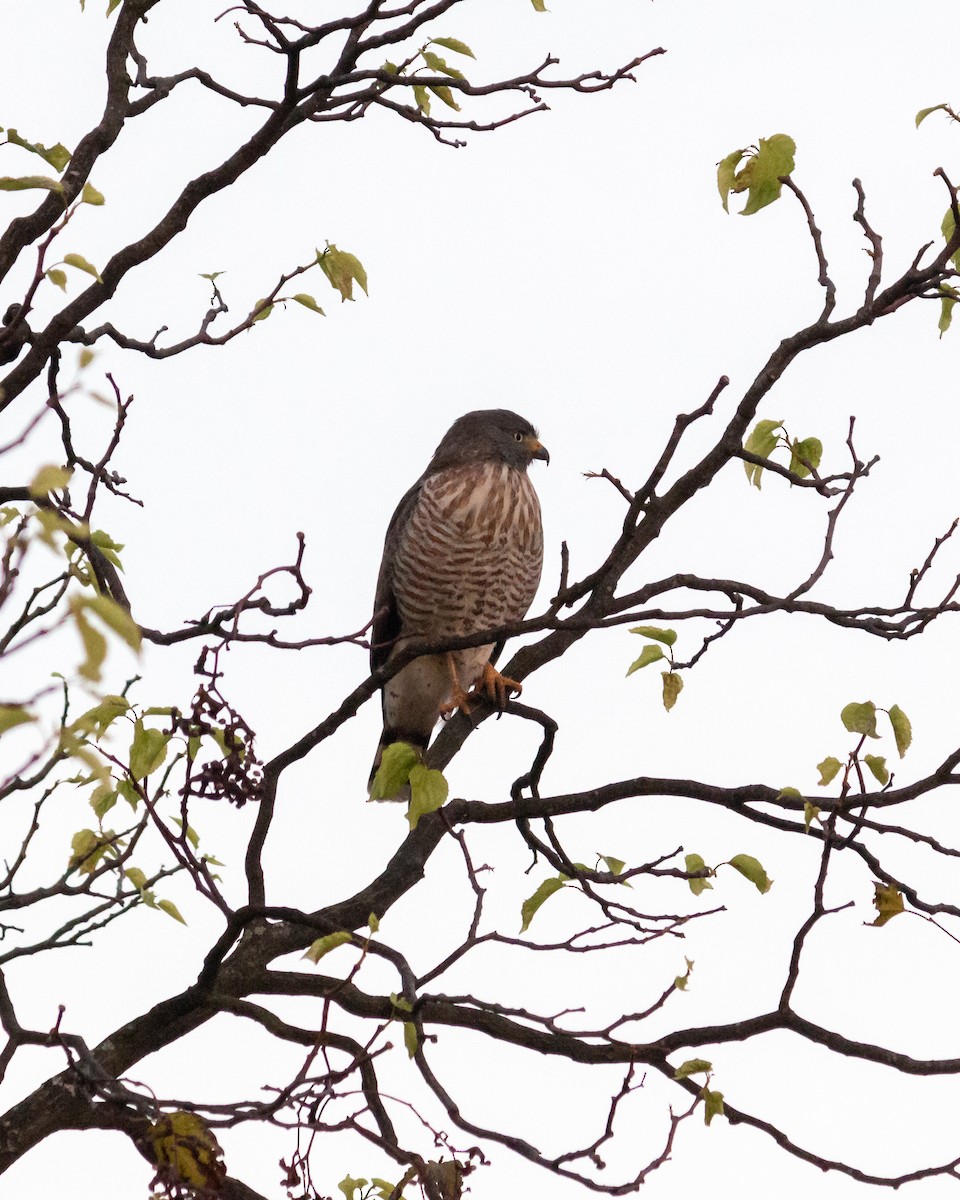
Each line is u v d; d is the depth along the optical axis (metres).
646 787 10.88
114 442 8.55
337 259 10.11
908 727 9.50
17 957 9.04
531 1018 8.20
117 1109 7.81
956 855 9.93
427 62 10.66
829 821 9.42
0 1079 7.92
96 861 9.73
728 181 10.55
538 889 9.34
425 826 11.39
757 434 11.61
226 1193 7.87
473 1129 8.28
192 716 7.82
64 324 9.43
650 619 9.95
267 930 10.54
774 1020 9.88
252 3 9.43
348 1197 8.78
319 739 9.66
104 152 9.76
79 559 9.52
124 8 10.06
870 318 11.00
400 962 8.38
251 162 10.16
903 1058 9.84
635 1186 8.16
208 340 10.12
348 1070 7.32
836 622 10.22
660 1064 9.75
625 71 10.61
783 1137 9.42
